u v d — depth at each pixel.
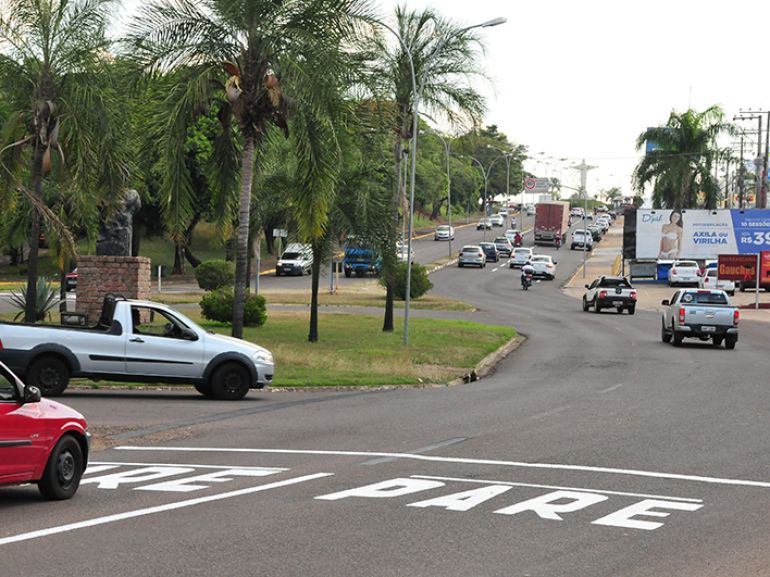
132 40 30.53
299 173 31.12
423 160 158.62
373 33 30.91
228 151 33.97
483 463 15.70
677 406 23.91
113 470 14.73
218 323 45.53
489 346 40.03
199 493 13.02
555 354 39.69
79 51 31.03
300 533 10.85
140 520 11.41
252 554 9.92
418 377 29.86
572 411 22.72
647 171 97.12
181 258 90.56
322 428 19.59
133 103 31.36
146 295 40.94
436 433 19.02
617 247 139.00
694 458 16.56
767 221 95.56
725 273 77.81
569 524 11.48
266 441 17.80
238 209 35.47
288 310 57.00
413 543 10.47
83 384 26.17
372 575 9.23
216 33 30.69
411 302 66.56
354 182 39.75
